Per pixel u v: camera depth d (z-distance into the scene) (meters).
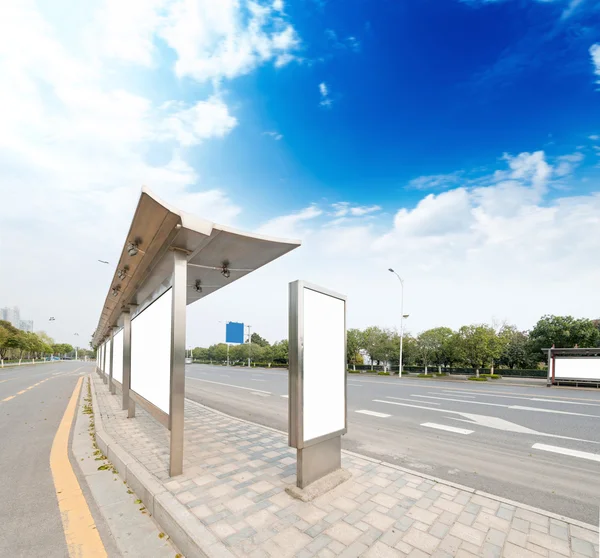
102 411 8.10
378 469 4.35
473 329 25.11
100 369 19.44
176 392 4.00
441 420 7.89
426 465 4.87
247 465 4.36
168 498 3.34
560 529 2.98
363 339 33.50
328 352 4.05
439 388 15.30
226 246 4.80
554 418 8.17
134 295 7.08
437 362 30.05
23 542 2.83
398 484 3.87
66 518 3.23
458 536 2.84
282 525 2.92
